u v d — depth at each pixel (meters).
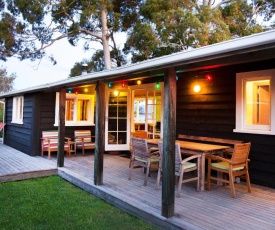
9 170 5.60
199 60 2.71
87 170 5.69
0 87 25.53
